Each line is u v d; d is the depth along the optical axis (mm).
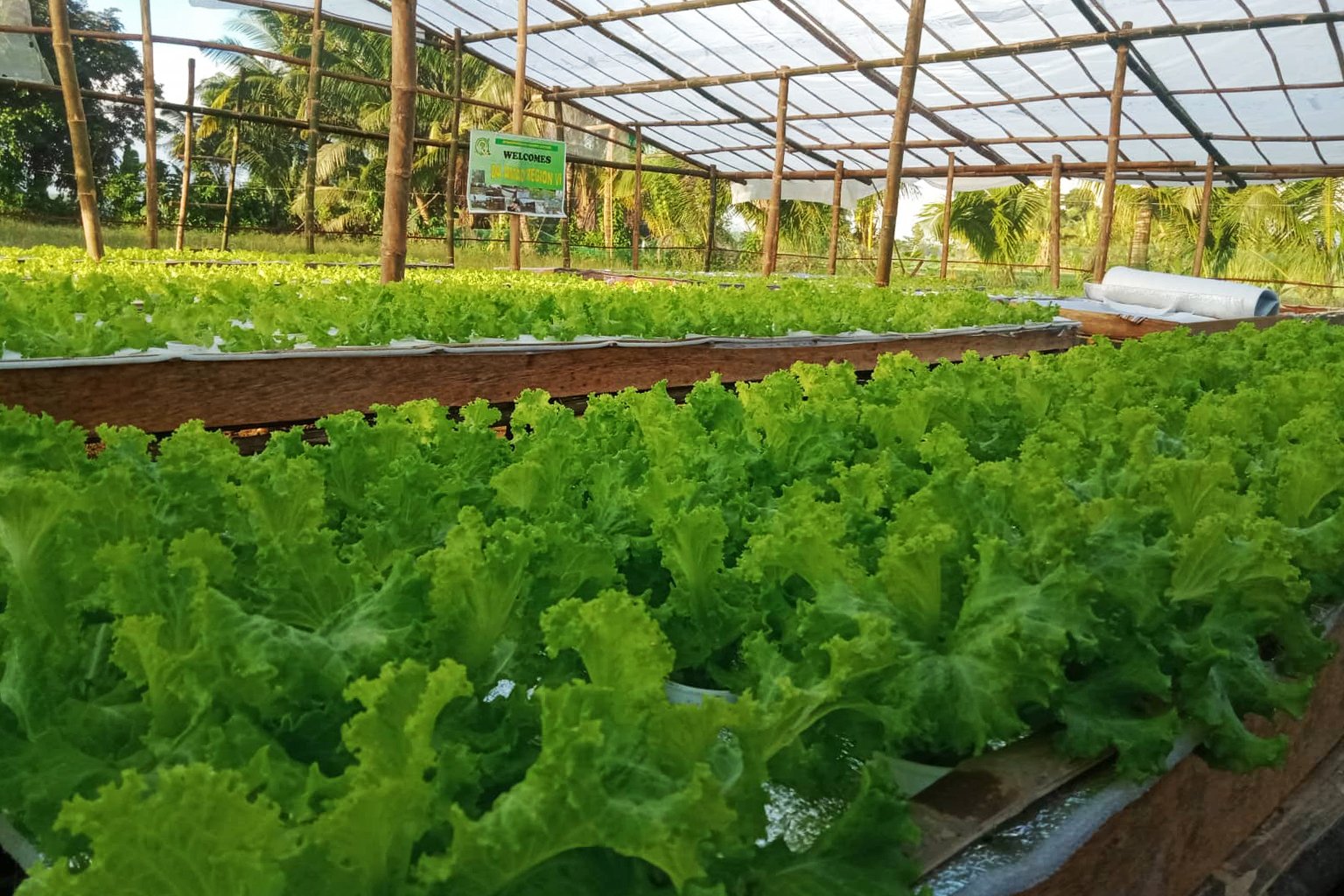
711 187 32219
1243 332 7824
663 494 2180
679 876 1123
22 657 1424
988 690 1627
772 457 2986
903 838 1377
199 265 13867
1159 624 2014
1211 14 17125
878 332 8984
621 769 1175
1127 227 41406
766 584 1929
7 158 34062
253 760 1193
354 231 37969
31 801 1260
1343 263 35969
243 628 1351
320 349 5543
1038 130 25484
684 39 21188
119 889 942
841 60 21266
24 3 18250
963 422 3492
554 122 26734
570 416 2971
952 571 1875
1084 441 3230
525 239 36312
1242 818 2506
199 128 37469
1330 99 20281
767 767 1493
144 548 1613
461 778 1211
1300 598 2061
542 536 1717
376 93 37188
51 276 8281
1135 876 1919
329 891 1053
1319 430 3322
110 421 4844
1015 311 10859
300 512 1953
